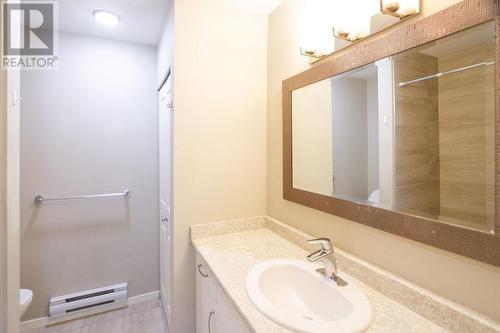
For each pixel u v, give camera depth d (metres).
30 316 1.83
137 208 2.16
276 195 1.62
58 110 1.88
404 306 0.84
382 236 0.95
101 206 2.03
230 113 1.60
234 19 1.59
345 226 1.12
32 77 1.81
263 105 1.70
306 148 1.33
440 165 0.78
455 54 0.74
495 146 0.66
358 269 1.01
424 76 0.81
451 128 0.75
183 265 1.50
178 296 1.50
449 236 0.74
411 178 0.85
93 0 1.51
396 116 0.90
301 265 1.10
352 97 1.07
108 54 2.02
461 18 0.71
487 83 0.67
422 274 0.82
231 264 1.16
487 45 0.67
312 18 1.24
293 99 1.42
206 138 1.54
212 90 1.54
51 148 1.87
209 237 1.52
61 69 1.88
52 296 1.90
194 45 1.49
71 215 1.94
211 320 1.18
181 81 1.46
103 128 2.03
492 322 0.66
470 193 0.71
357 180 1.05
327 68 1.17
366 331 0.72
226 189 1.60
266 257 1.24
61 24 1.80
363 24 0.98
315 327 0.71
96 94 2.00
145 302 2.17
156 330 1.83
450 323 0.73
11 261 0.93
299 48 1.38
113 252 2.08
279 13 1.56
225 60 1.57
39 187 1.84
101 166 2.03
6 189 0.88
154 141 2.20
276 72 1.60
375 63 0.96
